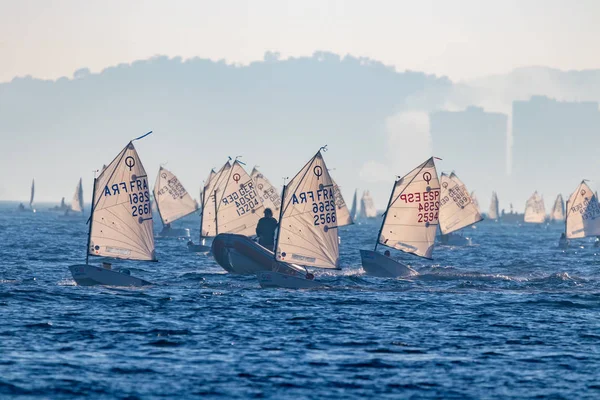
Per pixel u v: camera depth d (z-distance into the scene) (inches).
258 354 4279.0
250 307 5723.4
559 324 5324.8
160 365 4010.8
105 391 3590.1
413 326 5152.6
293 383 3759.8
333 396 3592.5
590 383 3841.0
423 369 4045.3
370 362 4158.5
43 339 4510.3
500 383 3821.4
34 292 6141.7
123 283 6717.5
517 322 5364.2
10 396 3494.1
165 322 5068.9
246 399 3531.0
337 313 5565.9
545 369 4077.3
